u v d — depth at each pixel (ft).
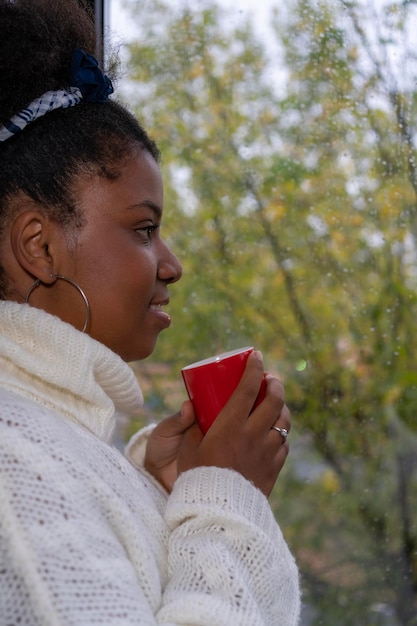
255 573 2.61
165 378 5.73
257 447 2.95
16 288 2.96
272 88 5.65
